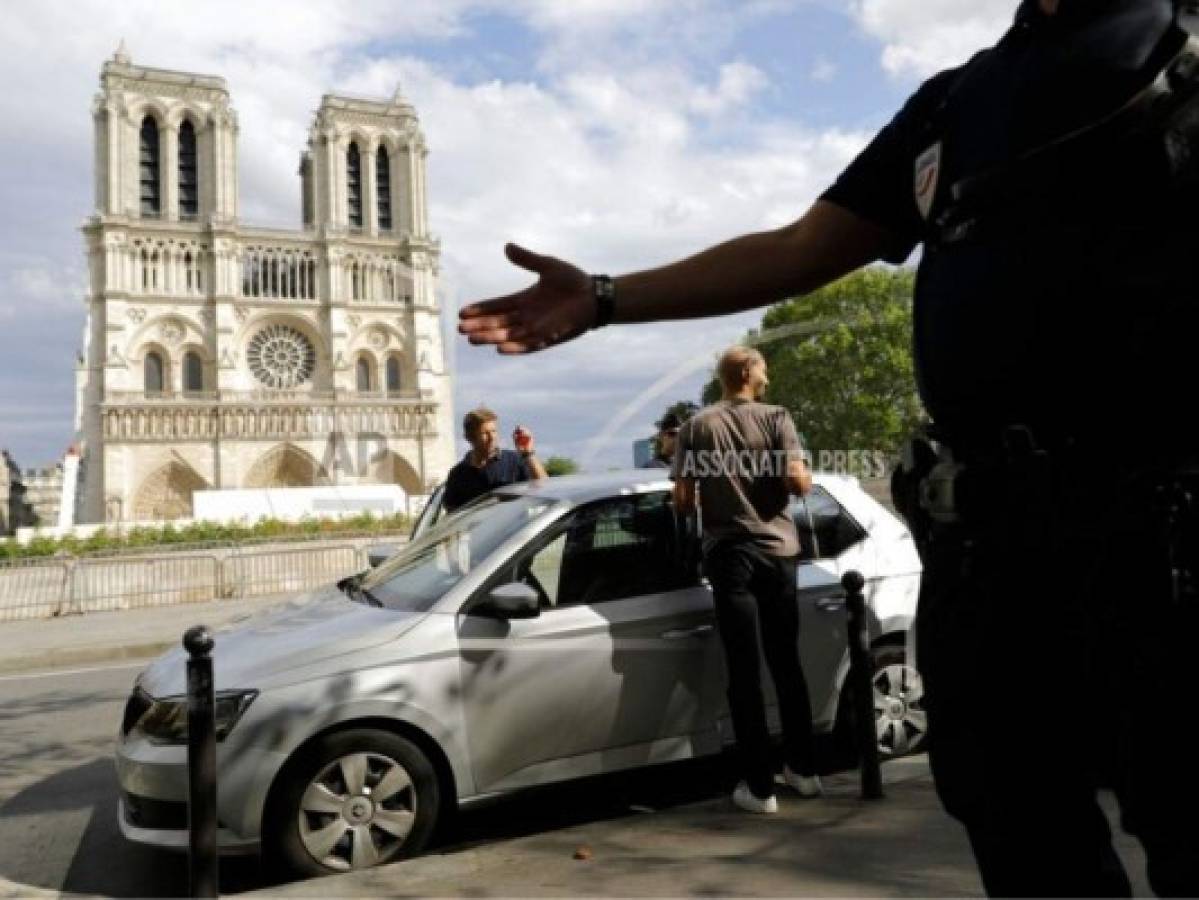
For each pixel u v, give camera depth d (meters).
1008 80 1.21
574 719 4.43
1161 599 1.02
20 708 8.38
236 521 35.34
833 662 5.03
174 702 4.17
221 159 72.06
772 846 3.79
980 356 1.19
